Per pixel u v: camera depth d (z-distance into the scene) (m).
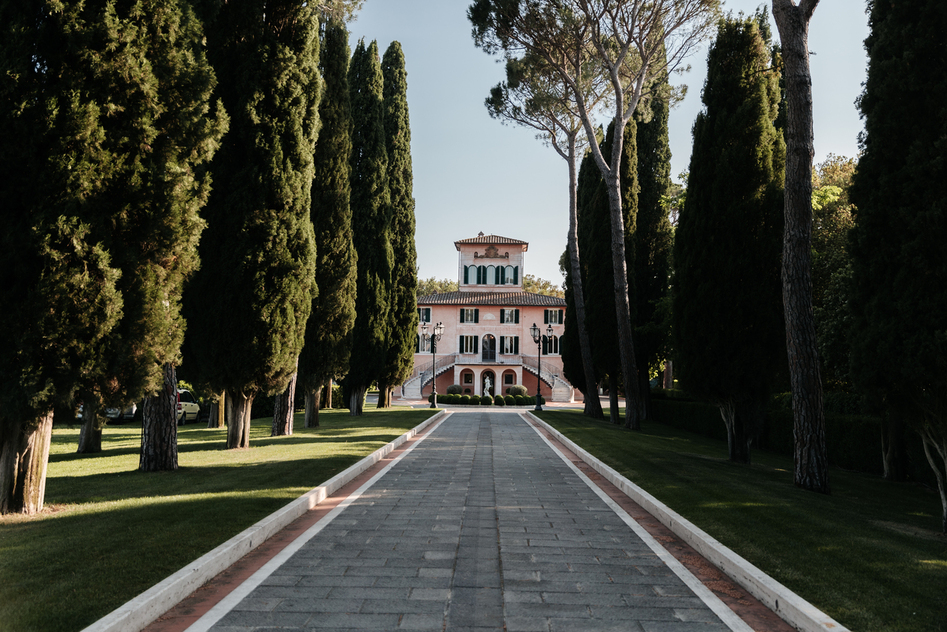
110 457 14.00
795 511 7.62
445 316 50.28
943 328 7.52
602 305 27.25
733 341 13.13
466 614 4.45
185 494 8.29
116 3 7.17
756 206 13.25
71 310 6.55
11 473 6.94
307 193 14.43
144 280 7.16
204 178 8.32
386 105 33.38
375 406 35.47
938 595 4.66
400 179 33.31
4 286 6.47
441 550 6.21
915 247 7.84
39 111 6.54
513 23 21.58
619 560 5.93
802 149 11.24
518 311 50.03
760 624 4.35
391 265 30.12
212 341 13.38
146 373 7.08
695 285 13.86
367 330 28.31
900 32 8.33
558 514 8.00
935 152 7.87
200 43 8.30
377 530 7.03
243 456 12.51
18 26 6.50
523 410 35.44
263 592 4.90
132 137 7.14
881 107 8.52
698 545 6.28
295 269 13.83
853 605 4.41
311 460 11.79
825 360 16.50
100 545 5.66
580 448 14.49
